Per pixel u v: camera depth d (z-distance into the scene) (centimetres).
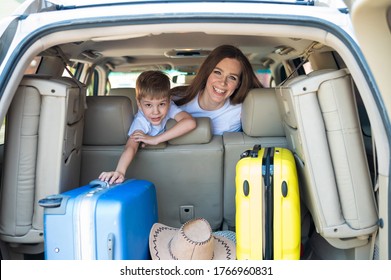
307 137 143
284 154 159
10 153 153
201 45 271
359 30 92
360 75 129
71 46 221
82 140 189
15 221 156
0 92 135
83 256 134
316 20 134
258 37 239
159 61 360
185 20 135
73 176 177
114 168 192
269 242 146
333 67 229
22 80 148
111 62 365
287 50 280
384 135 128
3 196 156
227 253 167
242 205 148
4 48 139
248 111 195
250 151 160
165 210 197
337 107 140
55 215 135
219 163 191
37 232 157
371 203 145
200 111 221
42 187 155
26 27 141
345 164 143
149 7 137
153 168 191
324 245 184
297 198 148
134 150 181
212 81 210
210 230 158
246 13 134
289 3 150
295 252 148
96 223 133
